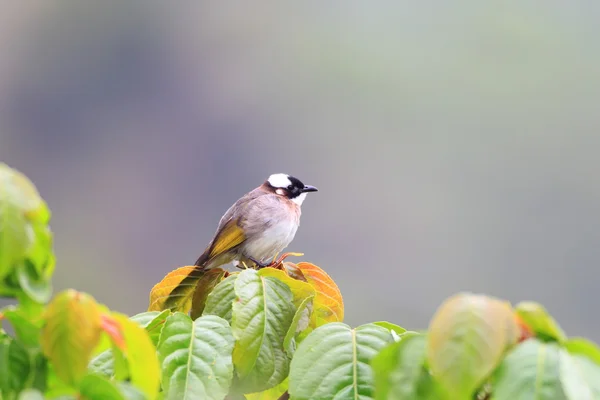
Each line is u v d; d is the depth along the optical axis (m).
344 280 25.61
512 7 37.78
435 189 30.86
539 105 33.25
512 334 1.95
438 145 33.44
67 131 34.75
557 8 37.72
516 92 34.66
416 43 37.47
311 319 3.42
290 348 3.03
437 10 39.00
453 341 1.91
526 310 2.05
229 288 3.24
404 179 31.64
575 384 1.85
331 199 29.78
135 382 2.15
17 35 36.75
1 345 2.07
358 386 2.52
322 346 2.57
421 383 2.08
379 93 34.81
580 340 1.94
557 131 32.56
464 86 34.00
